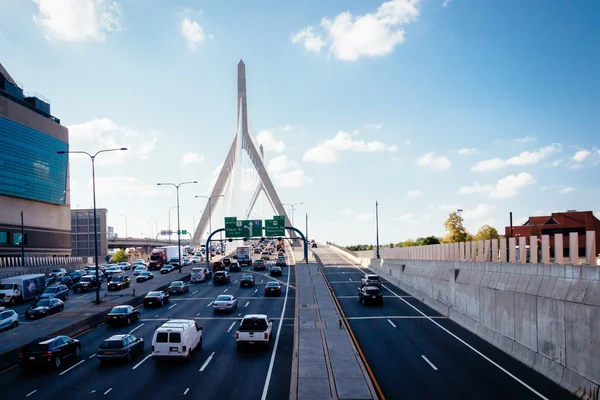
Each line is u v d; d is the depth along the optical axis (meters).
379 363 23.50
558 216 62.78
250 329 26.73
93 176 45.66
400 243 136.50
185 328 24.45
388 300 46.00
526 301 24.33
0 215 82.81
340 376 20.80
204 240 146.75
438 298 40.81
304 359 23.67
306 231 118.56
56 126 102.00
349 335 29.52
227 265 87.75
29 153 91.25
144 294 49.84
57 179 101.75
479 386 19.86
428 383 20.23
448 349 26.41
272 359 24.75
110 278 59.78
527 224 75.50
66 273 74.88
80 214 133.25
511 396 18.62
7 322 32.19
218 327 33.94
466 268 34.47
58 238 102.88
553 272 22.69
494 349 26.42
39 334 29.58
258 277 68.44
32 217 92.88
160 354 23.55
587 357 19.14
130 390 19.77
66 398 18.89
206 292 54.31
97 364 24.06
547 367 21.67
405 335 30.14
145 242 178.88
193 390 19.69
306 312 37.69
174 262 88.56
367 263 84.81
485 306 29.73
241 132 148.00
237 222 82.56
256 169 152.50
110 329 33.69
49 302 40.53
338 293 51.06
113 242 169.62
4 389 20.14
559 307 21.28
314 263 87.00
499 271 28.62
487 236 86.12
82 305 42.91
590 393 18.33
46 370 23.03
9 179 84.88
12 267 67.50
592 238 22.50
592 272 19.78
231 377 21.53
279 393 19.25
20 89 93.62
